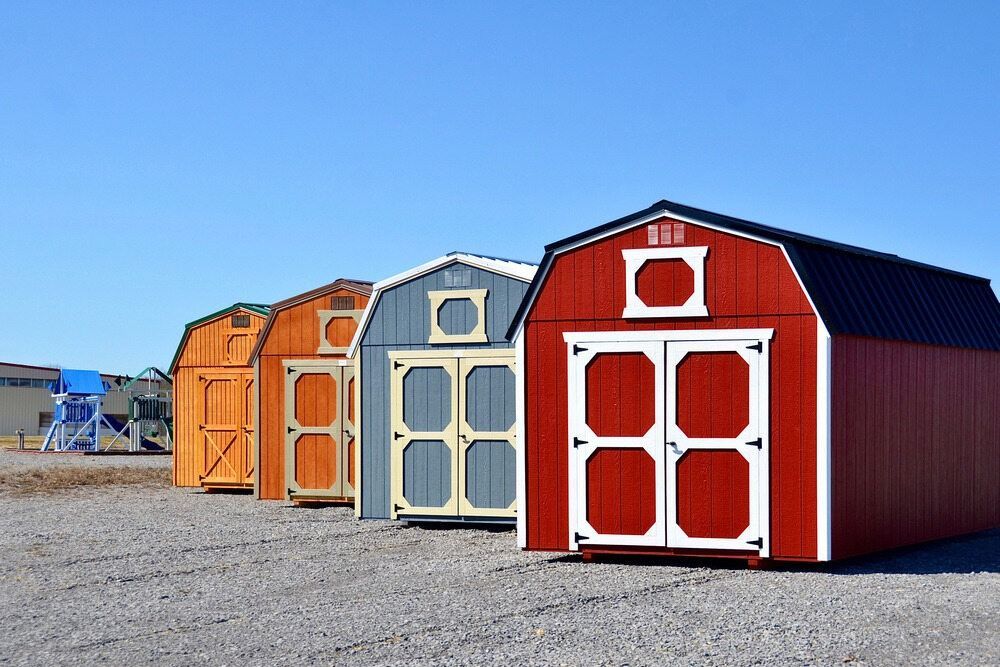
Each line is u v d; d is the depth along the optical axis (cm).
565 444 1251
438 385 1614
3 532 1533
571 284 1259
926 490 1385
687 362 1205
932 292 1461
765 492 1169
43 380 6712
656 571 1165
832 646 791
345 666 752
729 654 770
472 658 766
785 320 1170
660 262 1222
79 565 1234
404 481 1620
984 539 1455
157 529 1570
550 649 791
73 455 3784
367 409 1694
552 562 1238
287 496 1881
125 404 5916
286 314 1977
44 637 862
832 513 1156
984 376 1567
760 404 1173
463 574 1148
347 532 1536
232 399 2194
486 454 1583
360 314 1881
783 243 1169
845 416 1191
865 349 1238
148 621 919
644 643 806
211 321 2223
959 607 937
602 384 1238
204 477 2200
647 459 1216
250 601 1005
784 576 1126
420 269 1644
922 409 1377
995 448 1602
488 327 1605
